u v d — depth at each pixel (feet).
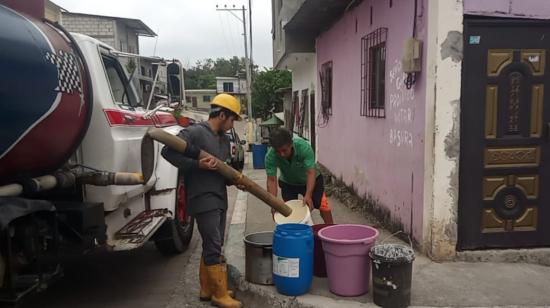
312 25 36.63
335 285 13.67
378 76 22.71
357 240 13.23
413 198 17.56
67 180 12.42
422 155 16.55
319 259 15.06
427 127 15.84
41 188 11.44
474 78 15.51
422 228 16.60
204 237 14.02
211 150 13.66
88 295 15.71
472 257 15.94
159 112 19.67
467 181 15.89
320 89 39.45
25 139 10.49
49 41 11.50
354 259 13.35
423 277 14.66
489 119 15.71
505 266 15.58
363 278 13.58
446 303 13.00
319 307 13.04
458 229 16.03
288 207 14.56
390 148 20.33
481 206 16.03
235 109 13.93
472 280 14.46
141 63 18.66
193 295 15.61
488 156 15.85
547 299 13.25
